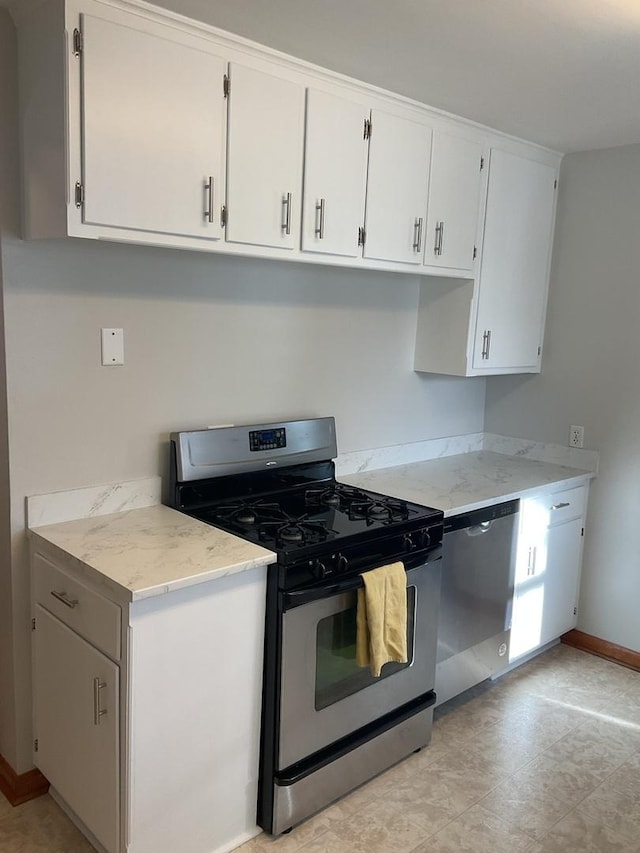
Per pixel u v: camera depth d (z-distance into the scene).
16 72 1.92
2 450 2.09
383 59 2.17
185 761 1.90
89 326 2.17
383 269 2.58
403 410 3.27
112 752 1.83
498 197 2.99
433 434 3.45
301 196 2.25
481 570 2.77
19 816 2.19
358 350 3.00
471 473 3.17
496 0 1.77
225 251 2.10
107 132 1.80
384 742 2.38
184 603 1.82
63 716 2.05
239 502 2.50
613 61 2.14
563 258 3.34
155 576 1.77
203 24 1.91
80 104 1.75
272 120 2.13
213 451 2.44
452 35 1.98
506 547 2.88
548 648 3.42
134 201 1.87
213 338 2.49
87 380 2.19
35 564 2.11
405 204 2.59
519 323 3.27
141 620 1.73
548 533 3.11
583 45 2.03
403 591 2.24
